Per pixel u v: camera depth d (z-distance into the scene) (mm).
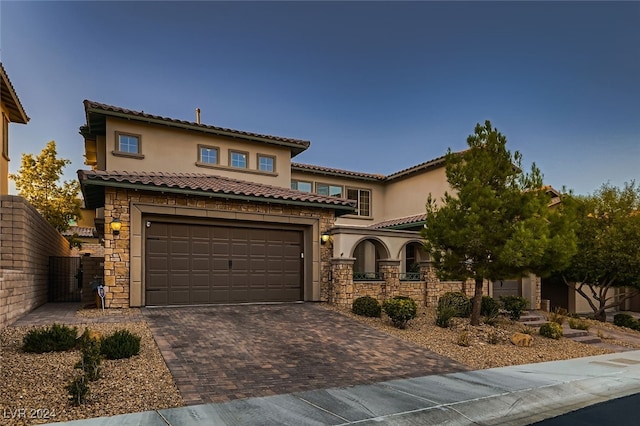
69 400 5801
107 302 12461
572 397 7461
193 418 5531
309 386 7188
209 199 14047
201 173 17109
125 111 15414
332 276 15383
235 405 6105
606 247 16688
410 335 11398
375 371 8297
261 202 14797
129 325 10344
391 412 6066
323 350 9516
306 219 15695
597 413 6625
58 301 16203
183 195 13656
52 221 22672
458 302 14719
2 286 9406
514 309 15164
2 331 9188
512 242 11203
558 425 6051
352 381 7594
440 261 13461
